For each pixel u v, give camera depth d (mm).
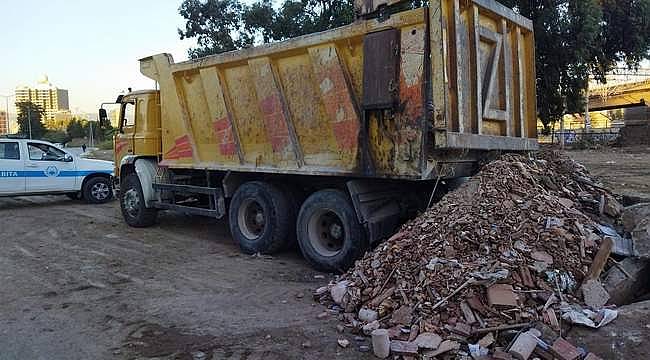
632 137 35281
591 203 6234
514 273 4473
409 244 5203
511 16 6922
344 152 6465
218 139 8344
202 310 5363
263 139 7594
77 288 6270
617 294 4629
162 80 9305
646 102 47812
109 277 6750
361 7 6148
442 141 5551
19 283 6531
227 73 7961
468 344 3996
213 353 4320
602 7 22328
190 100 8812
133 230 10172
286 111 7121
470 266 4578
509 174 5848
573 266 4680
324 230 7039
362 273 5312
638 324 4059
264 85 7332
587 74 22453
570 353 3703
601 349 3855
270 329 4773
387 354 4086
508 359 3736
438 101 5559
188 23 27094
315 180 7391
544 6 19500
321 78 6594
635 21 22922
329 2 22594
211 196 8852
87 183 14578
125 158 10500
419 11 5609
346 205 6598
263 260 7520
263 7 24828
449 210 5441
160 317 5191
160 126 10109
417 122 5695
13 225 11078
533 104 7586
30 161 13562
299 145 7039
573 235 4992
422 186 6859
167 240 9141
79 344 4590
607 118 73000
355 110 6281
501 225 4988
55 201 15383
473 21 6055
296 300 5609
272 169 7414
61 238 9492
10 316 5324
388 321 4520
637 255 4961
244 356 4246
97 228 10453
